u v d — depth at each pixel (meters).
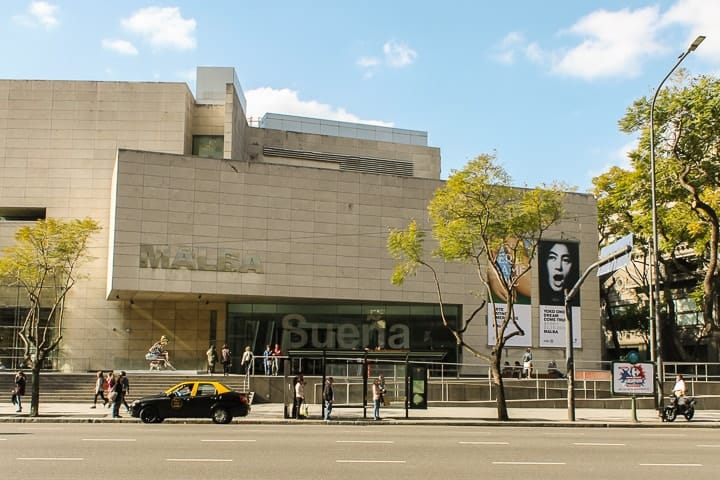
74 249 39.31
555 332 56.31
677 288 70.50
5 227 52.50
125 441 20.97
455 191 32.19
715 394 41.31
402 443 21.45
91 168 55.38
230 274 50.44
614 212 59.94
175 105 56.38
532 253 34.34
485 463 17.22
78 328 53.25
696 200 41.75
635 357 51.62
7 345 52.22
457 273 55.44
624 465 17.27
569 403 32.28
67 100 56.03
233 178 51.56
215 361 53.78
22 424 28.22
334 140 67.50
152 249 49.06
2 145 55.25
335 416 32.53
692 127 40.69
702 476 15.65
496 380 32.62
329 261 52.91
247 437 22.62
